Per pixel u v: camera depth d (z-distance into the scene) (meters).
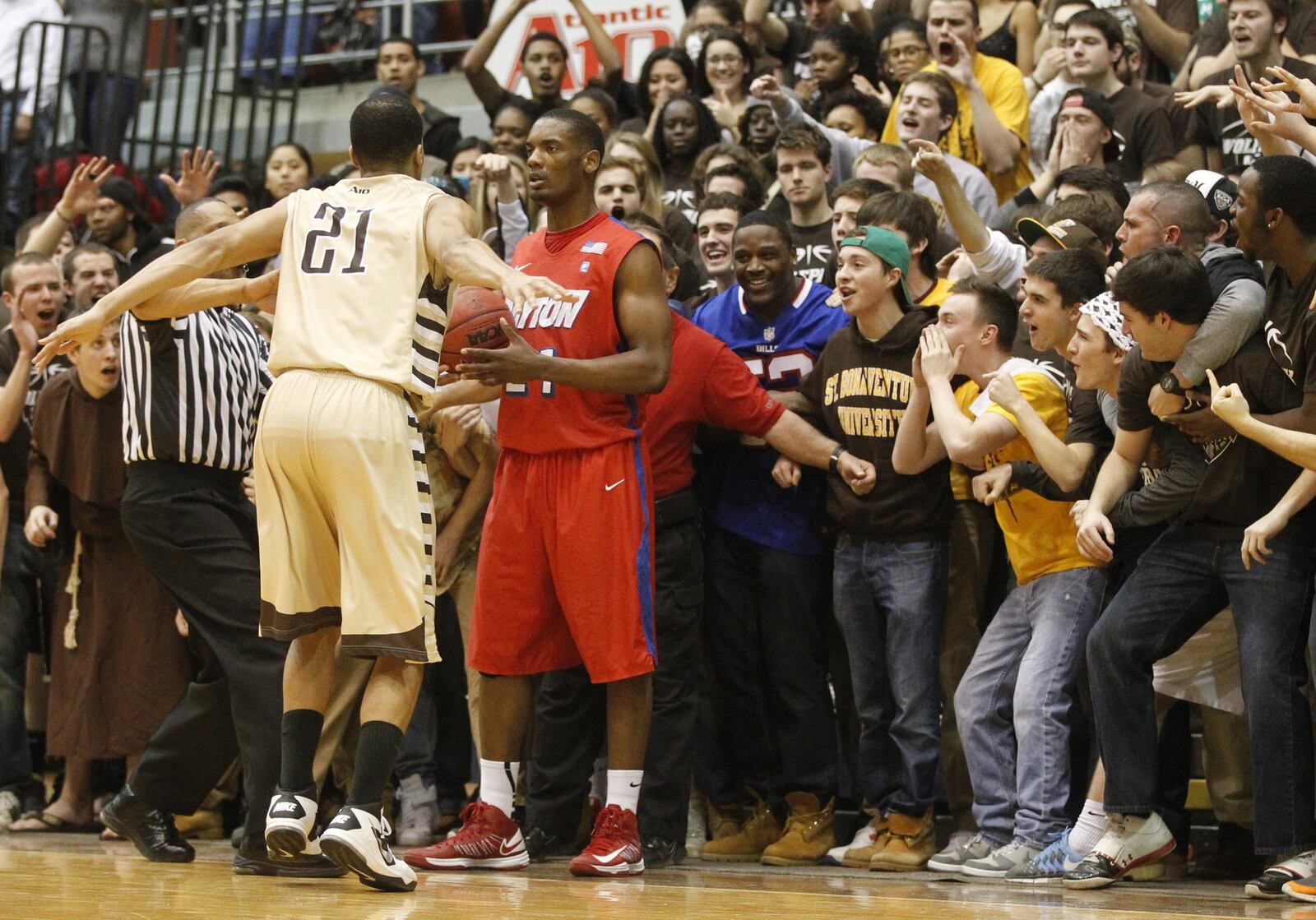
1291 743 9.38
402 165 9.59
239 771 13.27
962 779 11.51
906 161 13.81
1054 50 17.30
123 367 10.76
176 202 20.73
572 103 17.44
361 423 8.83
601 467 10.23
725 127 17.50
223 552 10.55
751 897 9.04
